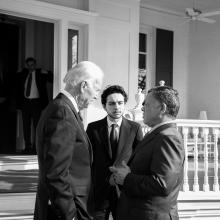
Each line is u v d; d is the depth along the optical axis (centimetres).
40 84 728
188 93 920
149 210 206
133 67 712
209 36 882
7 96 775
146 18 837
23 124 735
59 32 621
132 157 227
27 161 576
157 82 850
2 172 529
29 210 362
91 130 286
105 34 678
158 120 216
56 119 191
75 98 207
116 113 280
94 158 281
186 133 416
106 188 273
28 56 811
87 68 207
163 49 860
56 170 184
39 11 595
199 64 905
